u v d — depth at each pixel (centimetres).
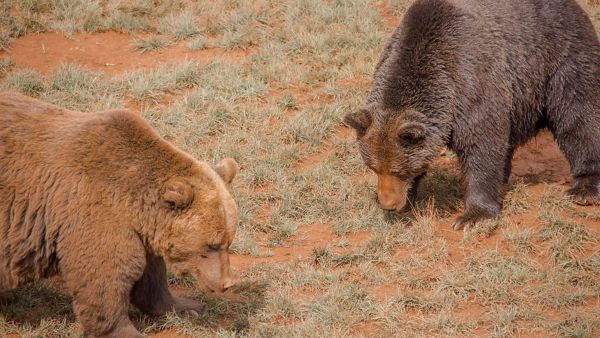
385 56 1262
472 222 1222
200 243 879
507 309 1030
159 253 901
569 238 1173
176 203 861
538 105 1318
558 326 992
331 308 1016
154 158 893
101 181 876
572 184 1341
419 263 1130
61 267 888
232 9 1870
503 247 1174
